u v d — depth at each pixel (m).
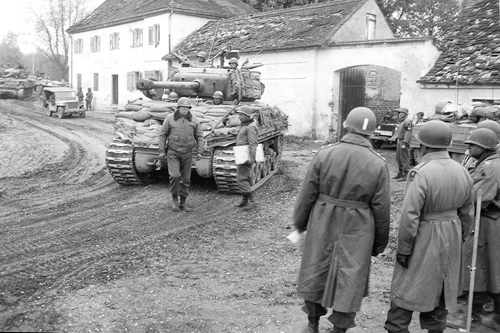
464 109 10.96
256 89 14.35
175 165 9.43
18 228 8.19
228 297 5.68
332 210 4.26
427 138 4.45
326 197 4.32
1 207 9.67
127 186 12.02
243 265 6.77
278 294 5.83
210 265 6.69
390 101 26.69
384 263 7.15
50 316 4.89
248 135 9.68
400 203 11.12
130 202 10.30
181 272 6.38
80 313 5.02
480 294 5.25
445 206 4.35
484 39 19.03
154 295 5.61
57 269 6.29
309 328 4.55
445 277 4.35
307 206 4.41
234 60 13.44
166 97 13.46
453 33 20.22
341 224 4.23
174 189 9.49
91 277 6.05
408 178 4.47
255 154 9.70
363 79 23.81
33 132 22.70
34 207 9.73
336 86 23.02
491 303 5.77
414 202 4.24
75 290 5.62
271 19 27.66
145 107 12.01
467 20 20.52
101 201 10.37
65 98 31.06
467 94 17.72
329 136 23.23
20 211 9.37
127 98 36.00
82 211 9.45
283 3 35.75
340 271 4.20
